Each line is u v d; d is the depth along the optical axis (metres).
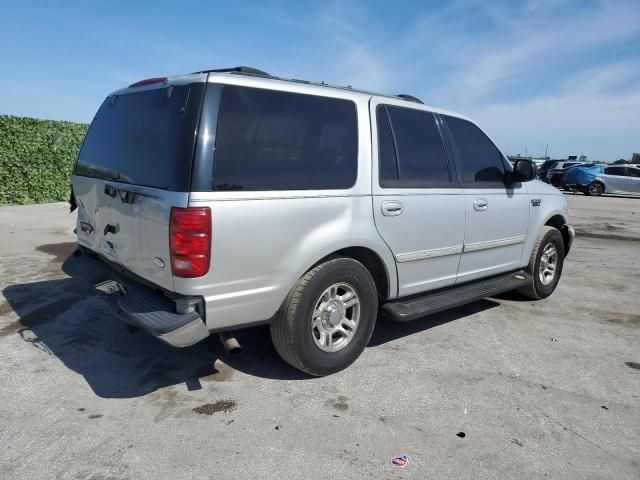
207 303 3.07
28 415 3.14
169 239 3.01
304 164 3.47
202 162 3.00
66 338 4.35
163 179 3.12
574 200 21.27
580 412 3.43
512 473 2.76
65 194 13.63
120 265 3.70
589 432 3.19
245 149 3.18
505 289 5.14
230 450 2.85
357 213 3.72
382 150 3.98
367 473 2.70
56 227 9.70
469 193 4.69
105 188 3.73
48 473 2.61
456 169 4.63
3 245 7.94
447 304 4.42
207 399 3.41
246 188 3.16
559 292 6.42
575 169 24.83
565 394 3.67
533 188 5.61
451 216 4.48
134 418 3.15
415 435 3.07
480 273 5.01
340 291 3.81
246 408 3.31
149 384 3.60
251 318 3.30
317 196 3.48
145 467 2.68
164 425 3.08
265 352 4.17
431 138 4.45
